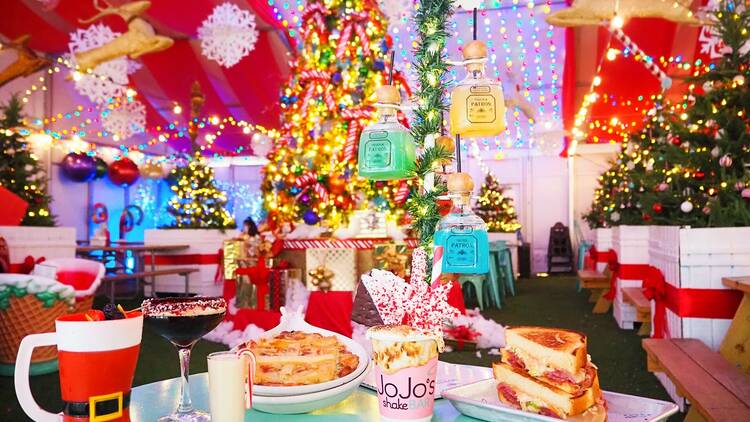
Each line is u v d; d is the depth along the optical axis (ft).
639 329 19.35
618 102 33.32
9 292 13.56
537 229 45.83
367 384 4.91
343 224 15.96
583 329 20.02
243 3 24.03
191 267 30.27
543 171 45.73
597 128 39.63
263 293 15.60
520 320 22.26
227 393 3.50
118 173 36.09
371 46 16.69
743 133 12.84
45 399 11.78
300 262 15.52
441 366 5.52
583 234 45.01
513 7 25.73
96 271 15.48
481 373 5.25
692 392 7.79
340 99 16.34
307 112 16.83
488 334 17.04
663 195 14.64
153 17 25.93
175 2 24.34
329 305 14.96
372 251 14.99
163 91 33.99
